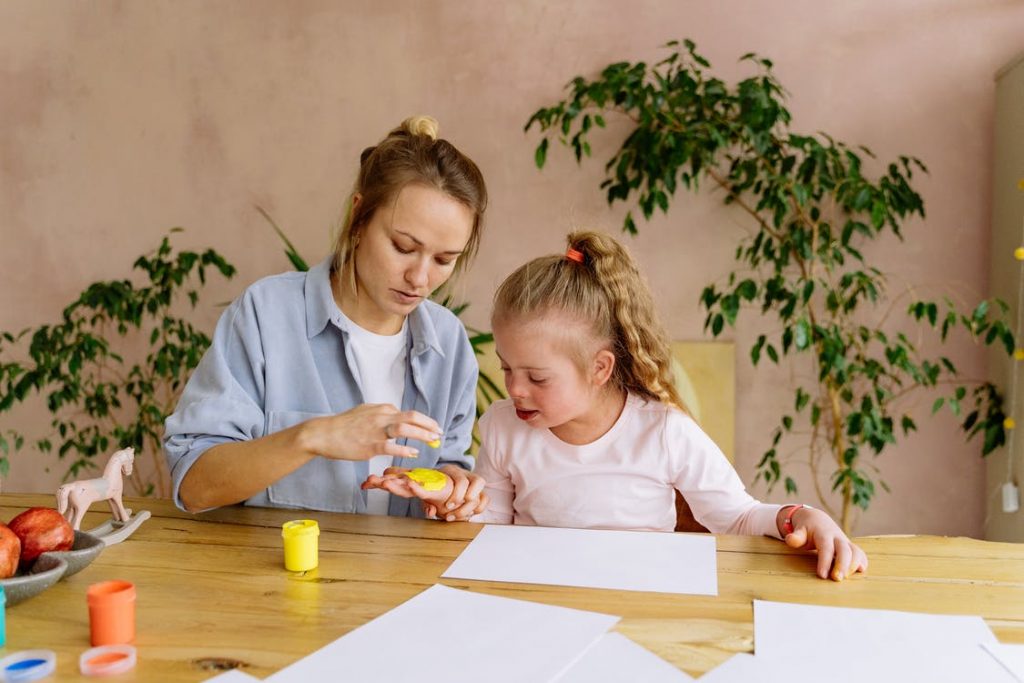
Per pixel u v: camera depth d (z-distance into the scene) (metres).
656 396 1.43
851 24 2.57
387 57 2.87
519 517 1.52
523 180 2.80
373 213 1.29
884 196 2.34
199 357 2.76
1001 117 2.44
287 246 2.97
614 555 1.05
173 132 3.03
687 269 2.71
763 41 2.62
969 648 0.78
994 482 2.50
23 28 3.10
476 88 2.82
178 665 0.74
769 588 0.94
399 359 1.51
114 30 3.04
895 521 2.64
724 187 2.62
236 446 1.17
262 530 1.16
